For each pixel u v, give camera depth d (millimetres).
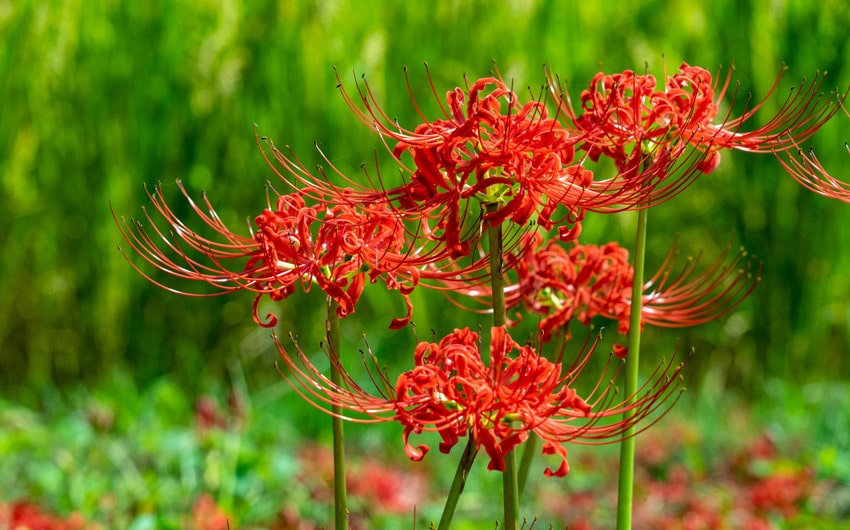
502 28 2553
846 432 2021
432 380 875
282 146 2518
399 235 915
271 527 1476
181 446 1667
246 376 2514
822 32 2525
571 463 1914
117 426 1935
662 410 2236
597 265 1029
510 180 886
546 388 874
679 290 1095
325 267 916
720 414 2242
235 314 2549
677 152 966
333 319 923
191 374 2500
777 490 1688
